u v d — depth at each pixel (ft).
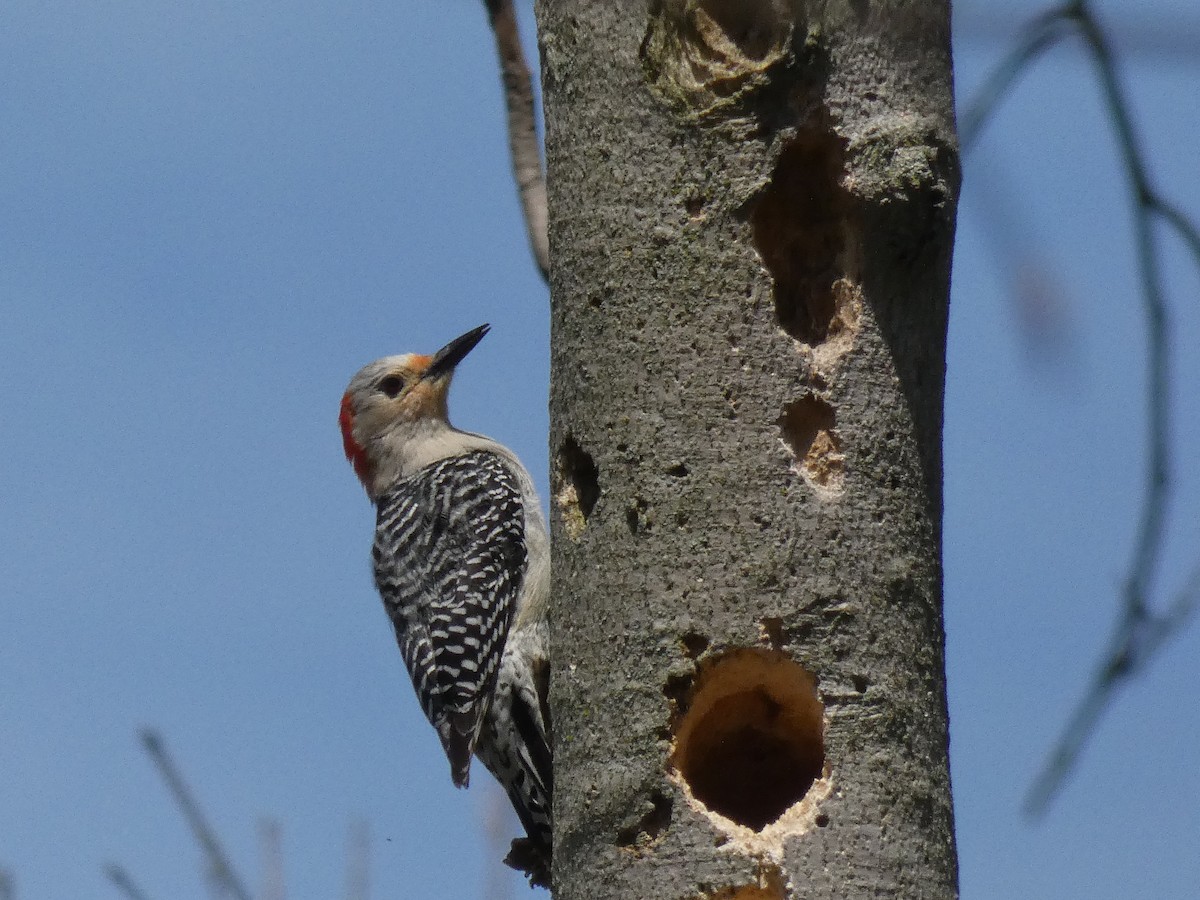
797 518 26.16
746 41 27.58
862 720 25.71
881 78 27.09
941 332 28.04
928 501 27.27
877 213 26.89
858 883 25.12
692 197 27.09
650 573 26.35
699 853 25.38
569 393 27.78
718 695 26.45
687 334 26.76
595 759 26.32
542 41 29.04
